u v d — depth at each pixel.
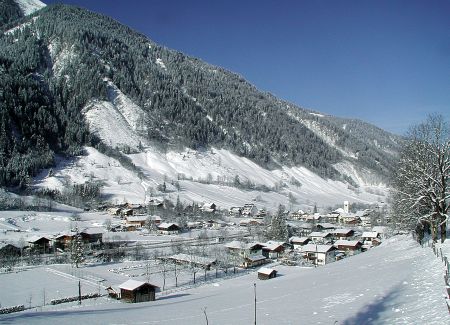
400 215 74.44
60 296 70.12
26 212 159.00
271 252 120.06
